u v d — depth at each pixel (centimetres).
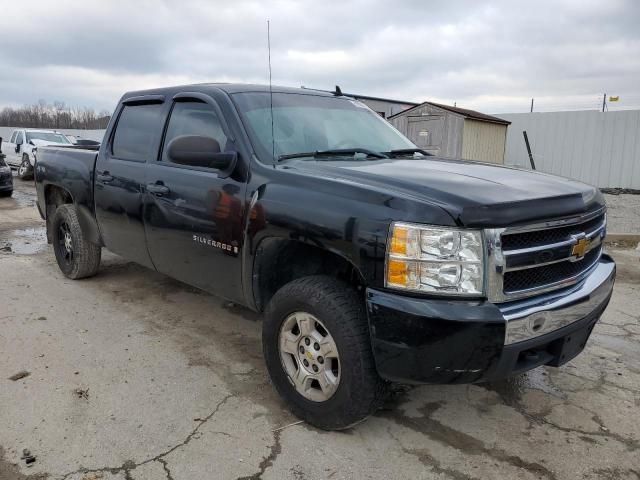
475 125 1403
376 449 278
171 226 382
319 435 289
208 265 357
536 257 255
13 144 1919
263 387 341
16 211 1095
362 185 269
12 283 547
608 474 262
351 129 394
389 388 281
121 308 480
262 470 260
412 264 241
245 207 318
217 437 286
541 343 255
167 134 405
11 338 407
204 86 392
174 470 258
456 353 238
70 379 345
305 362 294
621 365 383
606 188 1485
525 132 1489
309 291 280
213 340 414
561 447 284
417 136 1449
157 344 404
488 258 240
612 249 768
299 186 290
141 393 330
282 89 402
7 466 258
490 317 236
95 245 538
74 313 464
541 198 261
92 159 487
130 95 468
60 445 276
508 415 315
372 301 249
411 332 240
